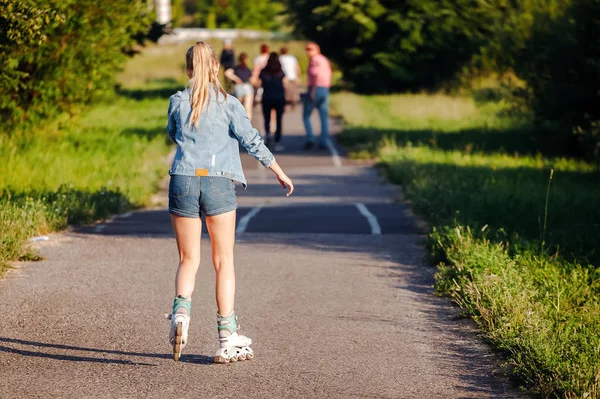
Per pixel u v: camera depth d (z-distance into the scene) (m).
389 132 32.03
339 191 19.83
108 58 23.50
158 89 53.94
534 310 8.07
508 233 12.51
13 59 17.55
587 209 14.72
